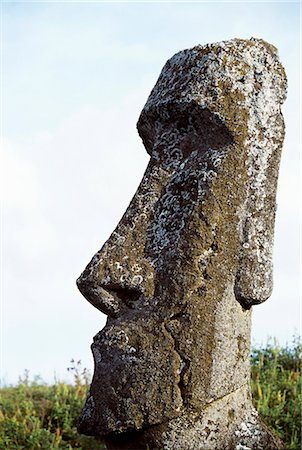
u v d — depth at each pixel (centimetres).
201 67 450
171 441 421
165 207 446
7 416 773
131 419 416
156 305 429
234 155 438
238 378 439
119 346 425
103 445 723
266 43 466
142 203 452
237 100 443
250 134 443
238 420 439
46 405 793
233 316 435
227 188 435
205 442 425
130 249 444
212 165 437
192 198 437
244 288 436
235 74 447
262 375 795
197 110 445
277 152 453
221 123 439
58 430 728
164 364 419
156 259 439
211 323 426
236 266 436
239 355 439
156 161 459
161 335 423
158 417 415
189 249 429
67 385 856
